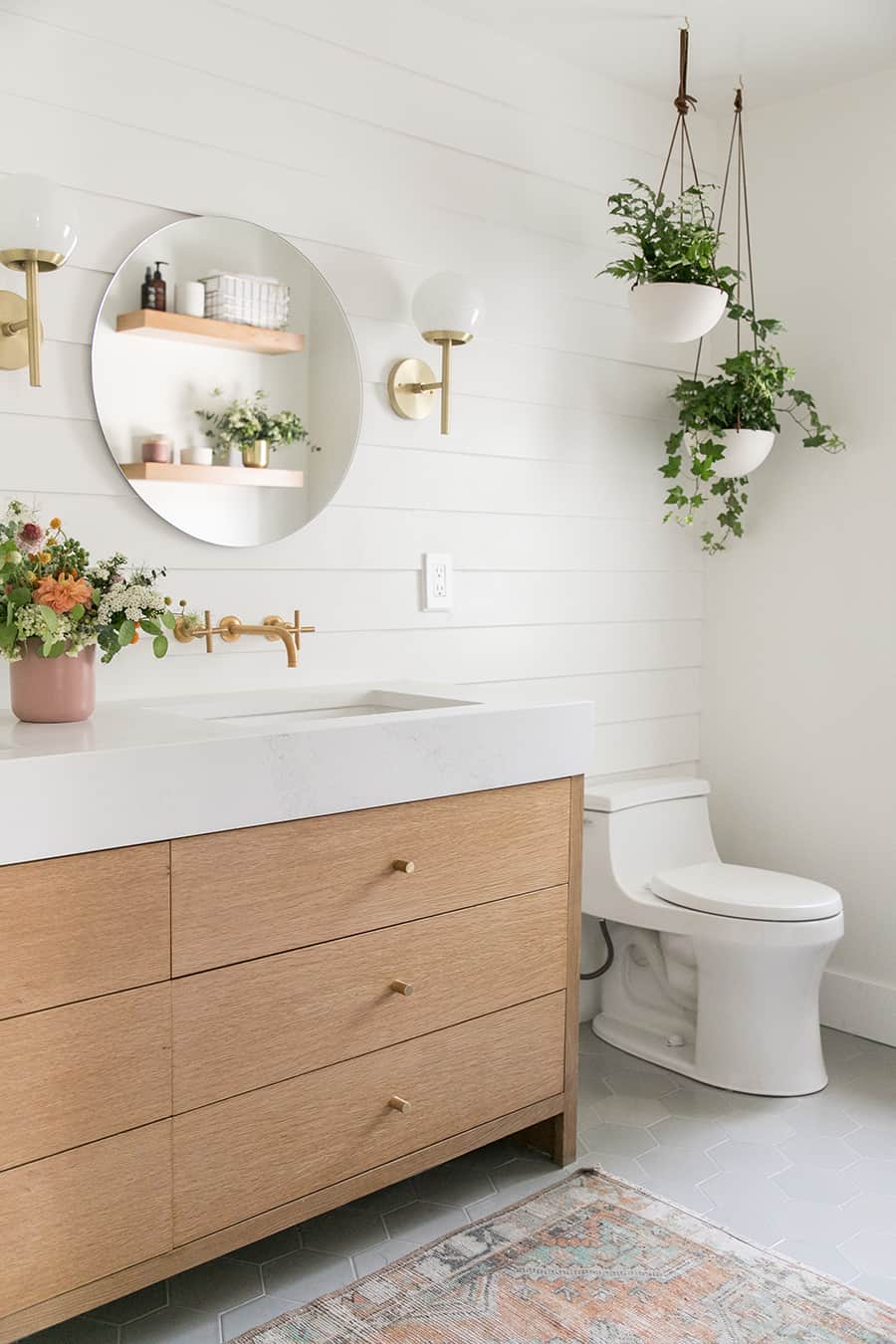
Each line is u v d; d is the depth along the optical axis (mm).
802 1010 2656
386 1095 1987
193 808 1683
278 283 2305
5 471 1988
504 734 2117
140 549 2160
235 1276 1940
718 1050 2686
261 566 2340
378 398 2504
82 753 1564
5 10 1929
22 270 1866
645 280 2730
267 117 2273
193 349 2195
